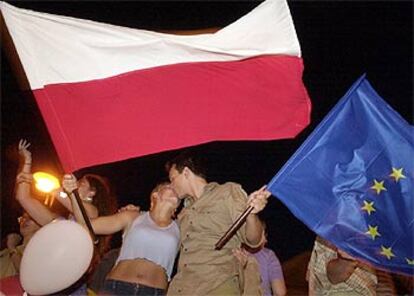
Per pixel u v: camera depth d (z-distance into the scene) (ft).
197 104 12.70
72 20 12.41
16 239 18.06
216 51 12.37
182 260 13.16
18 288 15.43
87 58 12.51
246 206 12.85
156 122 12.67
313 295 14.90
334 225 12.73
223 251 12.97
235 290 12.93
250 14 12.39
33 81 12.39
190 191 13.60
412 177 12.85
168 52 12.59
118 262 13.51
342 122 12.93
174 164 13.73
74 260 12.79
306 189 12.70
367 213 12.80
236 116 12.73
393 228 12.83
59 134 12.46
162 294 13.28
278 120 12.74
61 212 16.02
